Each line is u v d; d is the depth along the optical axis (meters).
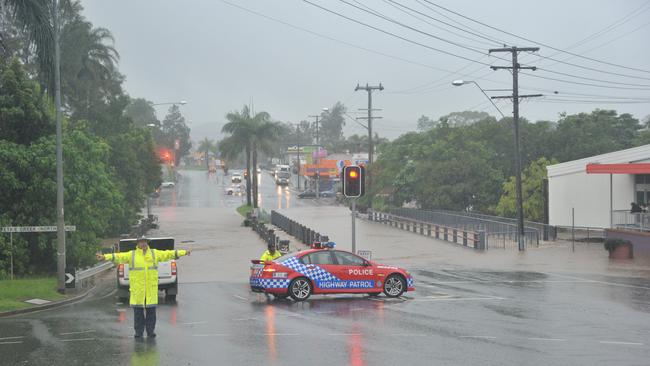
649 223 36.31
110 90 72.19
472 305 18.59
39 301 20.14
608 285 24.06
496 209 57.94
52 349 12.31
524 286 23.73
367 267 20.33
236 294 22.05
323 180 130.75
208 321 15.82
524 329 14.57
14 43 43.53
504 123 69.06
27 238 28.38
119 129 60.09
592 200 45.19
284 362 11.16
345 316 16.50
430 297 20.50
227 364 11.00
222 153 79.50
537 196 55.25
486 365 10.99
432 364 11.04
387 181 77.44
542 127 67.12
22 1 23.81
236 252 38.41
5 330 14.70
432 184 65.50
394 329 14.49
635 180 42.94
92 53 66.88
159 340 13.20
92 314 17.66
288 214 74.81
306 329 14.51
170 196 109.19
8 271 26.92
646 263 32.12
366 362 11.17
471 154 65.88
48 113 29.78
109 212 33.59
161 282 20.27
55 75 23.39
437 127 79.94
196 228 56.19
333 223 62.12
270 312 17.36
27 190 27.89
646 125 104.25
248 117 78.88
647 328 14.80
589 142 64.94
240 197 108.56
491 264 32.84
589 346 12.62
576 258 34.62
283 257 20.19
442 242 44.44
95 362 11.17
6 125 28.69
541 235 46.09
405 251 39.16
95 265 30.59
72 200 28.67
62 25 61.28
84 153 30.11
